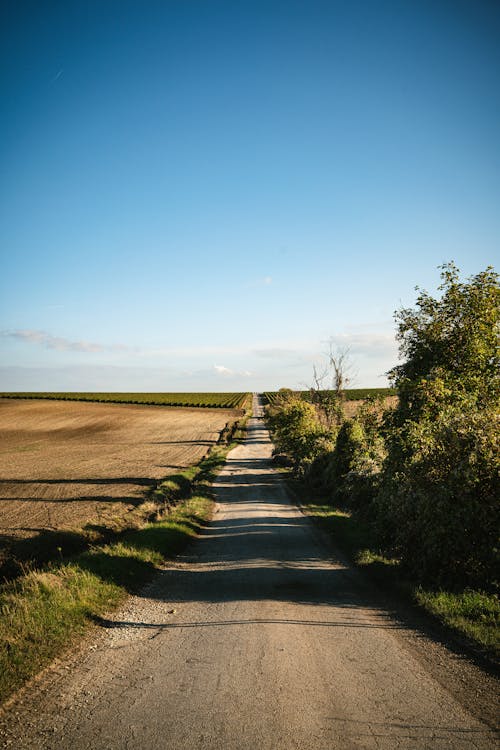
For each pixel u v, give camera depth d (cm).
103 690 472
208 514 1731
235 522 1561
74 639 609
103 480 2653
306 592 802
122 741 381
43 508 1877
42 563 1211
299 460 2970
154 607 747
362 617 664
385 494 1077
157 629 646
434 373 1198
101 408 9312
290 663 518
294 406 3428
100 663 539
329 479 2083
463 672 480
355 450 1908
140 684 481
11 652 548
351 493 1708
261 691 455
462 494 769
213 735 383
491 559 716
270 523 1503
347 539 1190
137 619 691
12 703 454
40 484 2511
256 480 2691
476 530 746
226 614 698
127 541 1170
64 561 983
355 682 467
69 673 515
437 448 882
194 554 1149
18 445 4909
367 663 511
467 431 841
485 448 778
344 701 430
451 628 593
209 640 596
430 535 798
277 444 4238
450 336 1313
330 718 402
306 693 447
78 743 381
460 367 1246
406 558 880
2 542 1366
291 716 407
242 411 10231
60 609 682
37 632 601
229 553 1135
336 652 544
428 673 481
